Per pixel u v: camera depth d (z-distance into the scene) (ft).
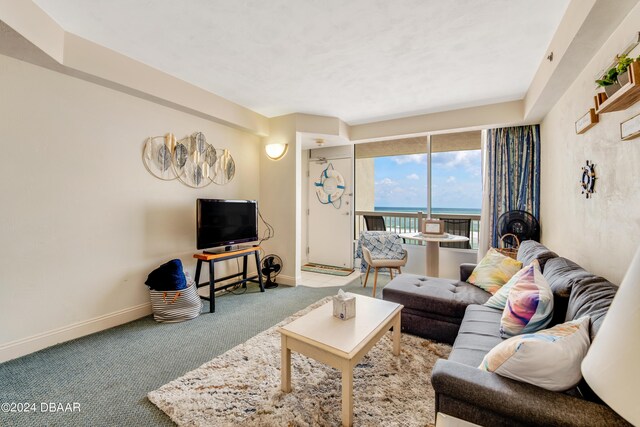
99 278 8.24
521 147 11.85
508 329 5.22
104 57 7.56
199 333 8.15
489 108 11.70
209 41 7.28
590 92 6.52
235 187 12.69
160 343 7.54
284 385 5.53
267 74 9.12
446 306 7.45
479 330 5.67
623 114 5.13
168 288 8.93
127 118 8.79
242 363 6.54
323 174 17.38
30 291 6.93
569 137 7.97
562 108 8.54
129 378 6.01
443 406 3.57
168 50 7.73
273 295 11.67
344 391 4.67
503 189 12.15
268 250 13.88
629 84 4.00
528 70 8.80
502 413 3.13
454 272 13.71
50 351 7.04
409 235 12.45
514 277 6.66
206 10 6.07
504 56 7.96
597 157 6.23
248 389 5.62
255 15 6.23
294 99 11.30
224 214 11.05
